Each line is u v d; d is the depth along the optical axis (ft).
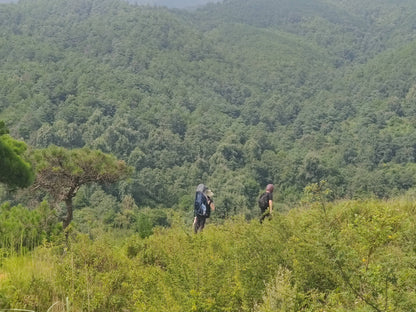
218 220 22.40
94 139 258.37
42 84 334.03
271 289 9.42
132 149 252.62
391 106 368.48
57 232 25.00
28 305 10.50
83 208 161.17
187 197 209.15
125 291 11.94
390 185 221.46
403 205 20.43
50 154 38.91
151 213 120.88
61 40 527.81
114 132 252.21
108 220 114.11
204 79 514.68
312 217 11.83
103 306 11.19
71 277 11.76
